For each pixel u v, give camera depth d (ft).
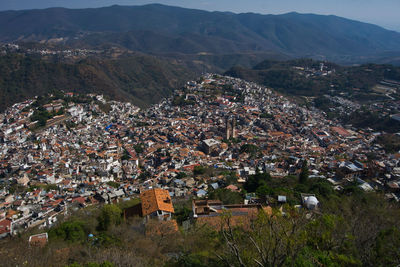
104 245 136.87
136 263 115.34
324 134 550.77
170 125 634.43
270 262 83.05
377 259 100.48
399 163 352.08
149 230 146.00
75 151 483.92
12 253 132.46
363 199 178.60
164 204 179.01
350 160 366.84
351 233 111.34
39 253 133.39
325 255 94.89
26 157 431.84
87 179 367.25
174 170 371.56
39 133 565.53
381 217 133.59
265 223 93.81
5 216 263.29
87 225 166.91
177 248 130.00
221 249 117.39
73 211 258.78
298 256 89.40
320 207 168.86
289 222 91.97
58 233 157.17
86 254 127.95
